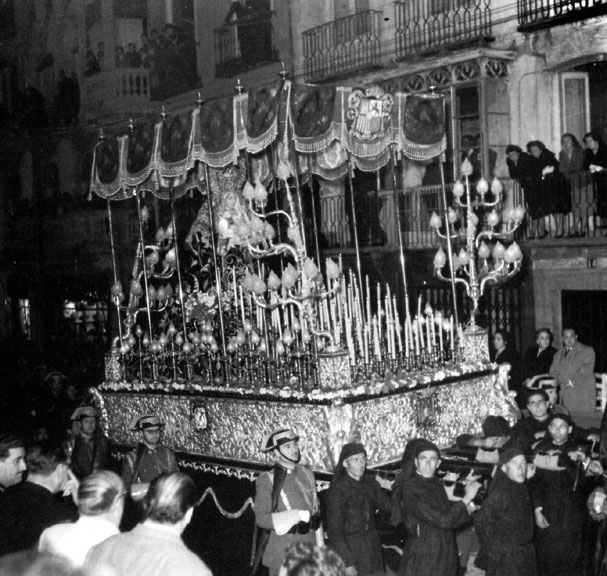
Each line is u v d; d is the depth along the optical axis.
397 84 16.38
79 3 23.78
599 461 6.49
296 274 7.52
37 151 25.41
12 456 5.73
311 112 8.08
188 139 8.91
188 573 3.74
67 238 24.28
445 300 15.27
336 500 5.99
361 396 7.55
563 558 6.81
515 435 7.34
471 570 7.00
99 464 8.45
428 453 5.94
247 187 8.06
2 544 4.91
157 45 21.94
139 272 10.48
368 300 8.29
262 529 6.32
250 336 8.51
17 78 26.12
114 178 9.98
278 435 6.27
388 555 6.87
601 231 13.20
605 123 14.30
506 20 14.83
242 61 19.69
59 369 22.75
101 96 23.30
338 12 18.08
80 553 4.27
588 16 13.69
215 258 8.77
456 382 8.45
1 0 26.16
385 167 17.09
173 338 9.65
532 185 13.91
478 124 15.15
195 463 8.62
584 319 13.48
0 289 26.81
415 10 16.41
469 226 8.98
